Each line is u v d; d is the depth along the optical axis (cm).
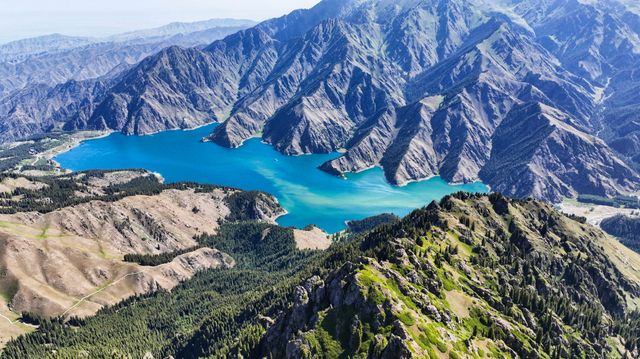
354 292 18625
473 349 17825
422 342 16700
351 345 17238
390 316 17575
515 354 19100
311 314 19762
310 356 17225
